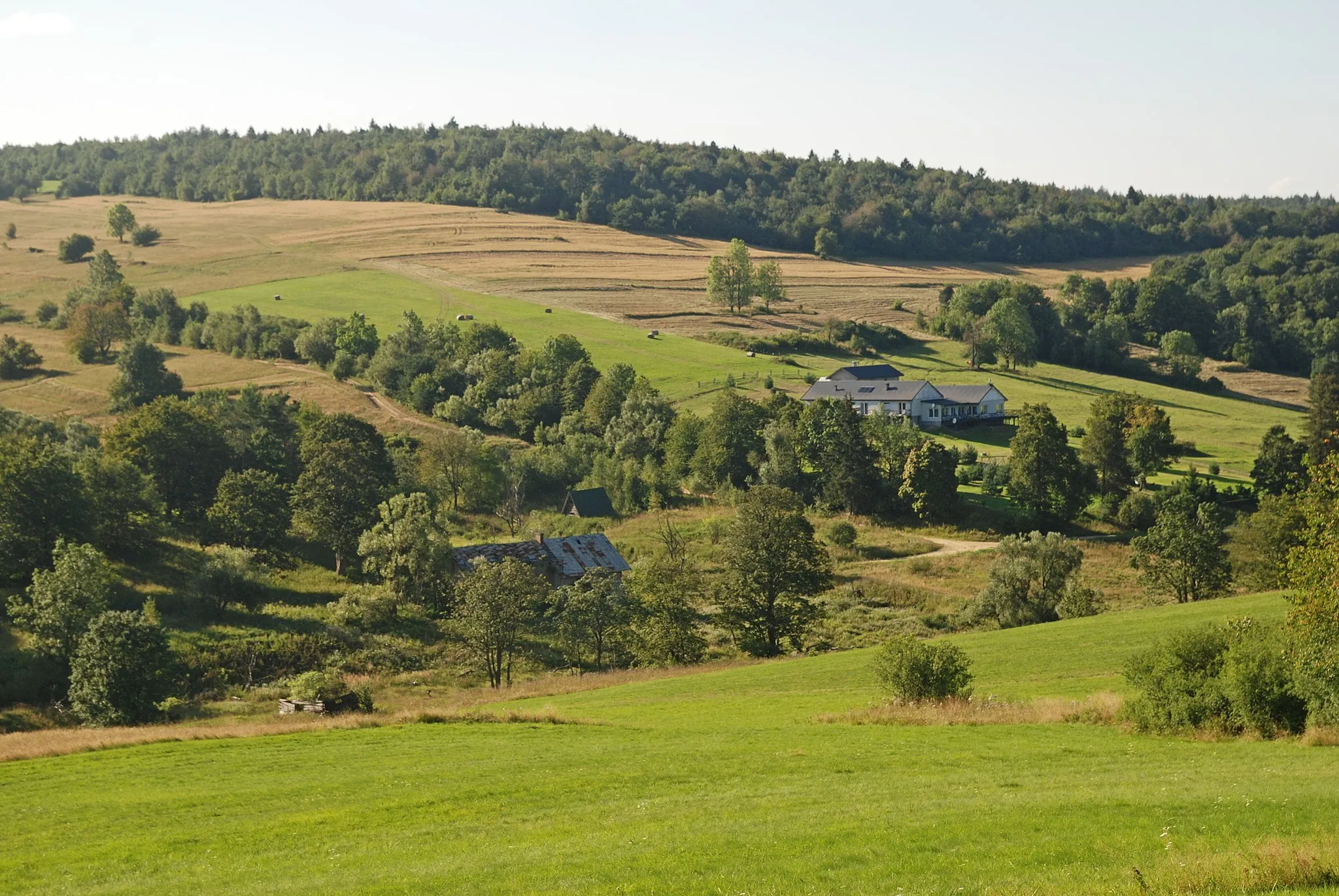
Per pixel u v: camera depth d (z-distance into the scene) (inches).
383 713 2153.1
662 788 1279.5
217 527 4030.5
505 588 3132.4
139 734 1831.9
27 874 1055.6
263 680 3038.9
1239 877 748.0
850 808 1066.1
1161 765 1288.1
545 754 1553.9
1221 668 1528.1
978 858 856.9
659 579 3284.9
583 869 898.1
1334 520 1429.6
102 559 3090.6
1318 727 1406.3
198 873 1021.2
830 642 3405.5
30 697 2684.5
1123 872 786.2
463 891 865.5
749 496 3570.4
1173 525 3531.0
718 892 816.3
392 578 3784.5
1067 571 3454.7
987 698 1881.2
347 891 893.8
